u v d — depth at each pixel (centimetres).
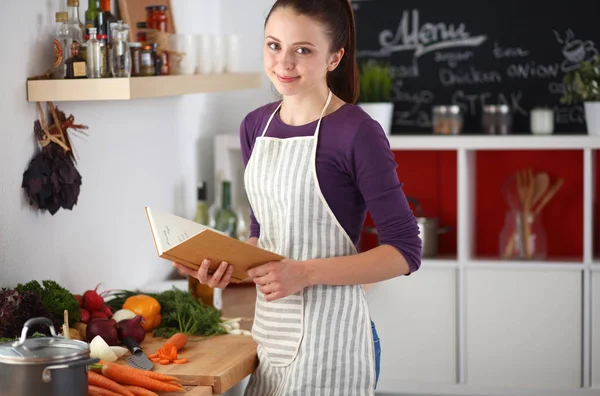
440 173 467
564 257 447
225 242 199
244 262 207
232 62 364
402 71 466
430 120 466
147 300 266
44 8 260
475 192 464
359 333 223
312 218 217
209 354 239
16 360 175
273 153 222
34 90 249
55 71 254
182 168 396
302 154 216
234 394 287
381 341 434
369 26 466
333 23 212
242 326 286
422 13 461
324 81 221
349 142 211
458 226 425
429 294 430
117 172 320
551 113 434
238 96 459
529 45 454
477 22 457
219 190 424
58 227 274
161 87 275
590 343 420
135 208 338
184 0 395
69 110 277
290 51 208
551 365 423
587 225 416
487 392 428
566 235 457
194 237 196
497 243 464
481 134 445
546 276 421
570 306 421
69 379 177
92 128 297
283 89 212
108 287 313
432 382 432
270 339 226
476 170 464
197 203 412
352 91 235
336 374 220
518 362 425
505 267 423
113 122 315
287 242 220
